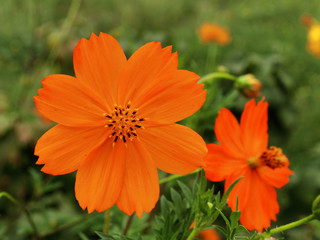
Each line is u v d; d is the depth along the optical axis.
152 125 0.18
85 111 0.18
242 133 0.20
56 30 0.54
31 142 0.51
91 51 0.18
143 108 0.18
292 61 1.15
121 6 1.45
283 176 0.20
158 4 1.53
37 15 0.54
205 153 0.17
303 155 0.64
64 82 0.17
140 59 0.18
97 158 0.17
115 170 0.17
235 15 1.70
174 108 0.18
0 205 0.44
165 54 0.18
